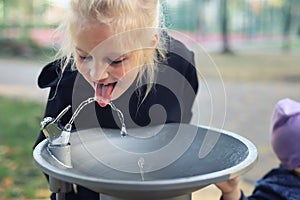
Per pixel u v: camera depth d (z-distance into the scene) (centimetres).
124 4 87
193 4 848
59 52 105
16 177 291
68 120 107
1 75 619
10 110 448
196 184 74
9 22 842
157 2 94
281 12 877
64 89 108
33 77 606
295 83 527
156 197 79
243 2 902
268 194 128
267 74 587
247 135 342
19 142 362
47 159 87
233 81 538
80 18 88
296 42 858
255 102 434
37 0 816
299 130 128
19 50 780
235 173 78
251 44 881
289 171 131
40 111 443
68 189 97
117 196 81
